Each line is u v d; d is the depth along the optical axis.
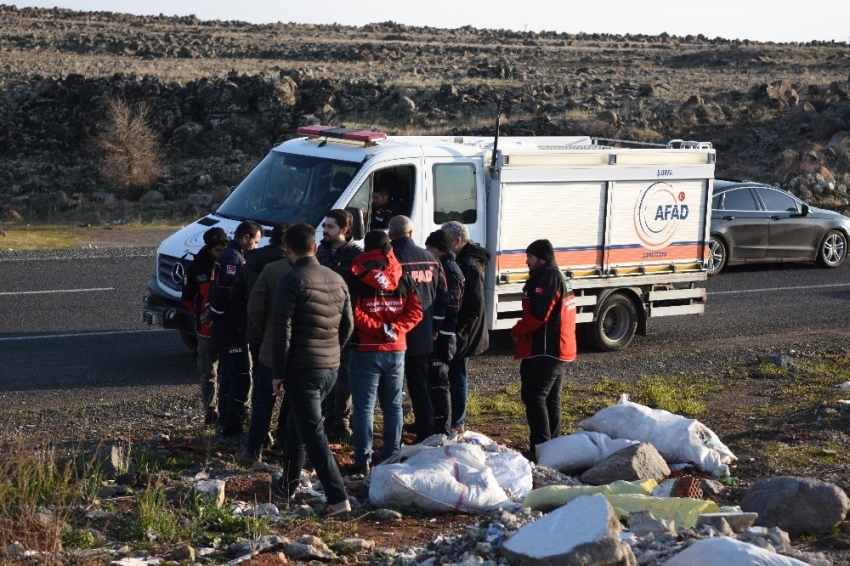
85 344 13.19
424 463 7.21
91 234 26.42
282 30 90.69
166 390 11.02
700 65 67.19
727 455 8.38
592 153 12.77
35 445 8.43
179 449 8.51
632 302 13.71
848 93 43.91
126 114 38.50
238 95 41.66
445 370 8.74
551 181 12.50
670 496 7.00
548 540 5.16
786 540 5.77
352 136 12.33
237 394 8.68
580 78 53.97
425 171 11.91
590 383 11.70
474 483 7.05
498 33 97.50
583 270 12.94
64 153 40.66
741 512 6.50
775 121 41.50
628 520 6.10
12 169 39.12
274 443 8.69
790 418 10.18
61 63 53.78
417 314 7.88
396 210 11.83
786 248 21.56
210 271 9.17
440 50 70.69
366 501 7.31
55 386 11.03
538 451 8.33
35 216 34.38
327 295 6.88
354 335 7.78
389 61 63.59
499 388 11.42
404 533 6.51
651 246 13.49
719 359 13.24
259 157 40.03
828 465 8.44
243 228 8.66
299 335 6.80
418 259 8.33
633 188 13.19
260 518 6.68
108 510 6.77
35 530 6.16
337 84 43.91
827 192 32.47
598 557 4.96
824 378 12.14
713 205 20.92
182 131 40.22
